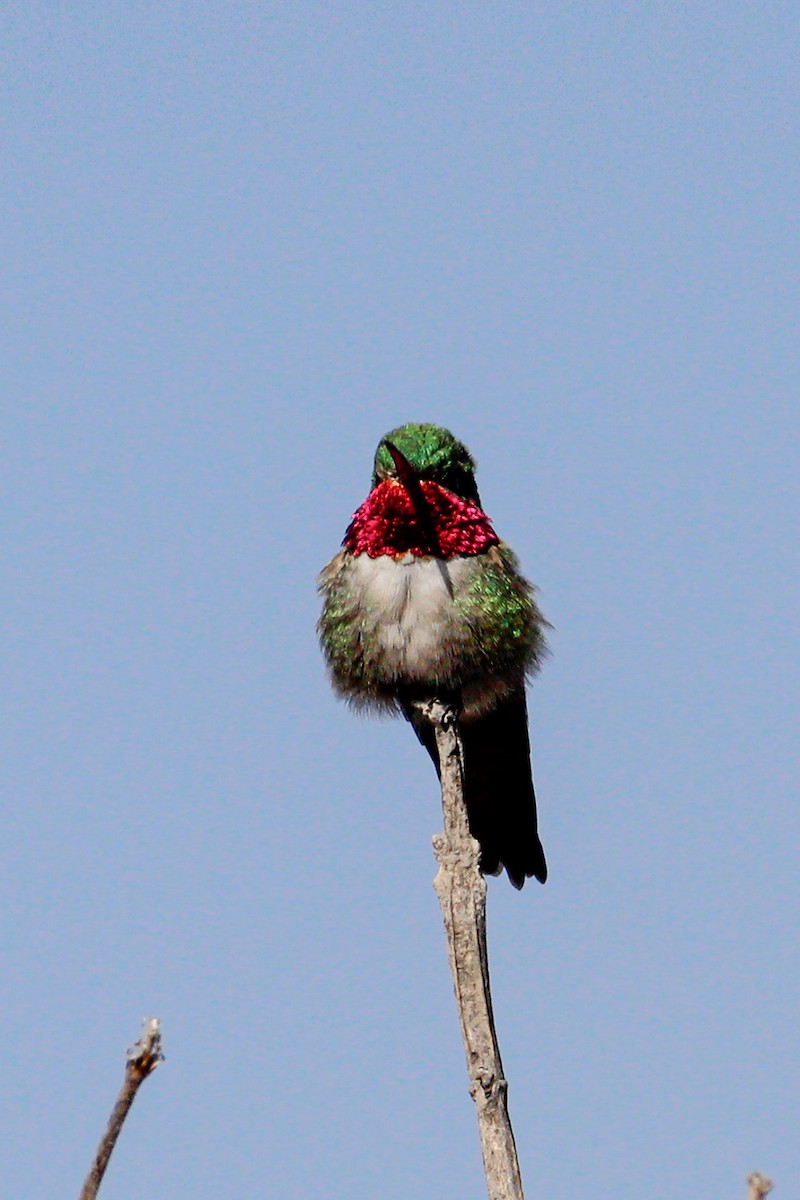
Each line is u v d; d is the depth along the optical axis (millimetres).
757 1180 4582
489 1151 7953
